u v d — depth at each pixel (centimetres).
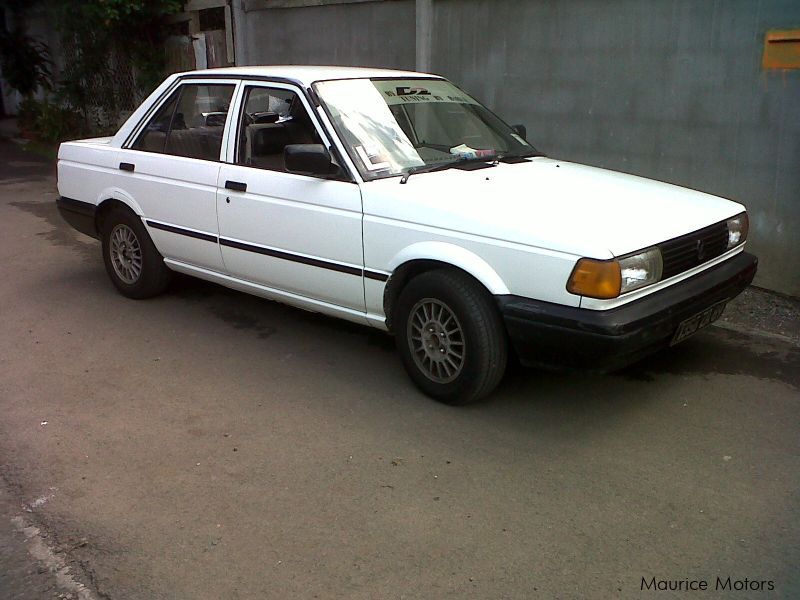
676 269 381
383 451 372
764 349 490
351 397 430
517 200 391
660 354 483
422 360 422
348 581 281
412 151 457
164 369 471
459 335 397
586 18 650
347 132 443
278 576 284
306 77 463
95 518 321
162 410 417
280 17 959
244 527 314
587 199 400
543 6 677
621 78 641
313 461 364
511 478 347
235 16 1016
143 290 588
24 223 865
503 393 430
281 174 461
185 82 536
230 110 498
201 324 547
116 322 552
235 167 489
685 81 602
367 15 848
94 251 748
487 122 526
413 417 405
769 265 587
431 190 405
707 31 580
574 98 677
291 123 462
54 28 1466
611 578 282
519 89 716
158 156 541
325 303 466
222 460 365
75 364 479
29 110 1598
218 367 473
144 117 562
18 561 296
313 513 323
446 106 505
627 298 354
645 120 634
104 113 1425
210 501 332
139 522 318
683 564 289
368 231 419
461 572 286
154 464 363
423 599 271
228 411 415
